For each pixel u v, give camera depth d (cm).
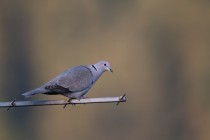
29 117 2061
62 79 937
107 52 2127
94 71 997
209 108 2166
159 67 2139
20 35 2136
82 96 972
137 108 2095
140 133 2095
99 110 2061
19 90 2103
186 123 2144
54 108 2059
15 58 2122
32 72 2119
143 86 2114
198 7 2195
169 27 2167
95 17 2139
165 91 2131
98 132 2050
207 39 2188
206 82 2173
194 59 2177
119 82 2086
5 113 2050
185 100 2167
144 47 2145
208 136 2170
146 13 2162
